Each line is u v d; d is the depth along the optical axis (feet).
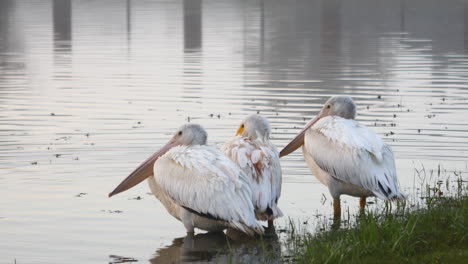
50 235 34.55
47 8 186.09
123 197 40.63
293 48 108.99
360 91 71.67
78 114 61.82
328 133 37.99
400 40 118.52
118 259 31.65
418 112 60.95
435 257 27.96
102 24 147.02
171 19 156.56
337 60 95.55
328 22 150.92
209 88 74.02
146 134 54.44
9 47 111.55
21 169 45.39
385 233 30.48
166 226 36.14
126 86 75.72
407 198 36.35
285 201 39.63
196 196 34.14
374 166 36.40
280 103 65.51
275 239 33.91
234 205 33.42
